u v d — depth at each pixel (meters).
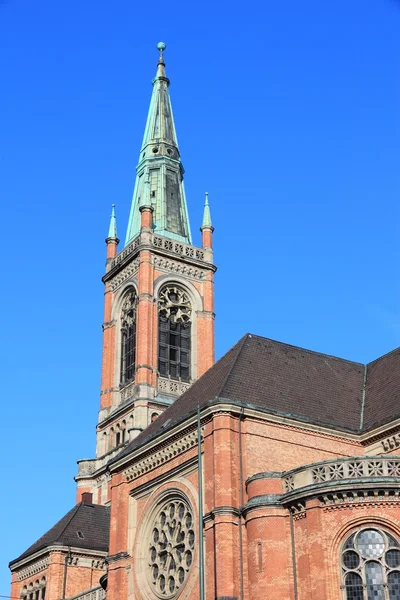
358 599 43.53
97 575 74.19
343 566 44.38
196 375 93.81
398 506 44.66
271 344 65.12
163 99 113.94
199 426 48.69
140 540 56.91
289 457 53.81
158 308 95.00
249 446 52.66
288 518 47.22
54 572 72.69
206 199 105.75
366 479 44.88
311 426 55.75
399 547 43.97
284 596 45.38
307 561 45.03
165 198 104.81
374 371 67.56
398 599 43.09
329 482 45.38
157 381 90.69
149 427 65.19
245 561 48.41
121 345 97.19
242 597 47.41
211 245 102.38
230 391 56.00
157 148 108.88
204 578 49.28
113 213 106.44
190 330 96.62
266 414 53.91
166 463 56.75
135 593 55.78
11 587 78.12
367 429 57.50
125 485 60.06
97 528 77.50
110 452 89.00
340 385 64.75
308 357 66.38
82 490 89.56
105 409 93.50
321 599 43.59
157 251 97.12
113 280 101.12
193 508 52.94
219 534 48.72
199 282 99.38
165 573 54.28
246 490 50.78
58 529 76.88
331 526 45.09
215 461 51.19
